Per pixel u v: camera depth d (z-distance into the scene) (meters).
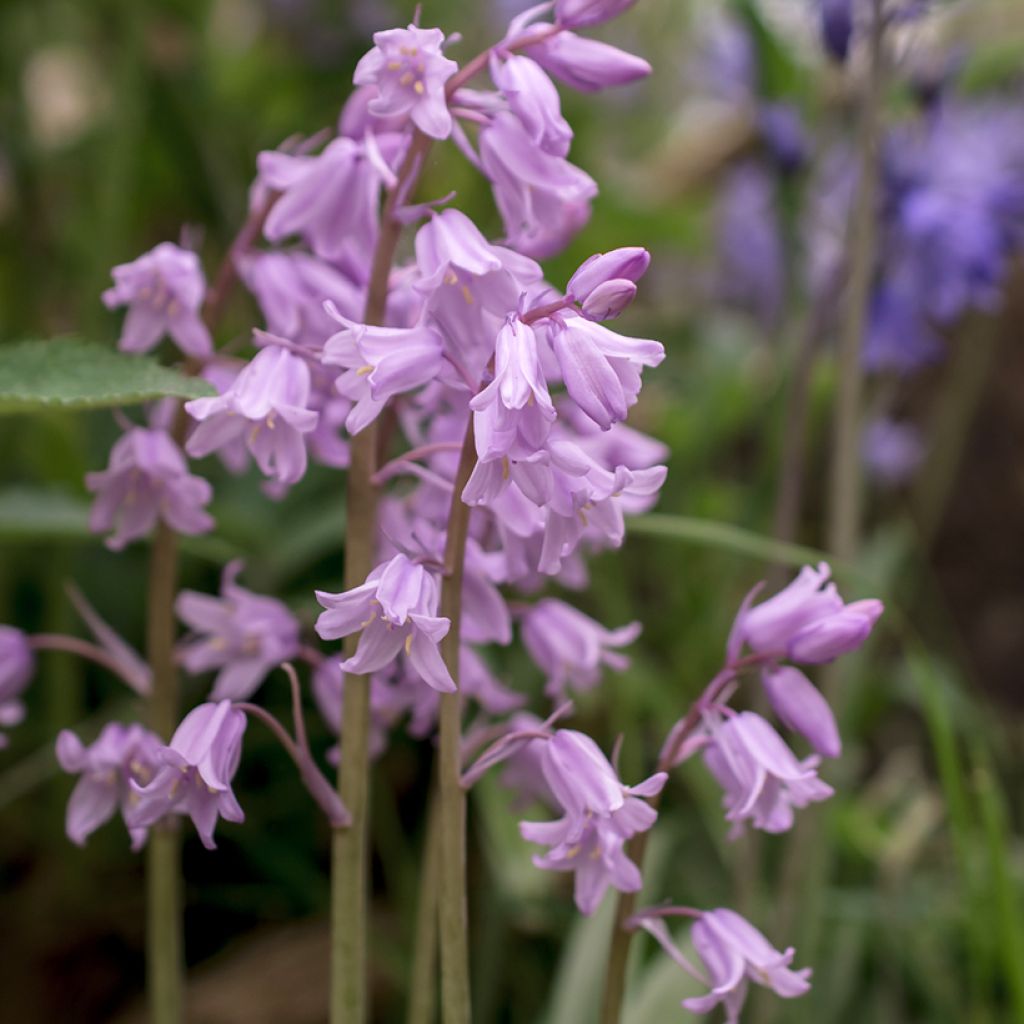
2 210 0.85
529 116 0.43
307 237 0.46
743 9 0.64
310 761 0.44
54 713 0.61
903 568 0.84
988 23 0.82
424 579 0.43
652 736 0.70
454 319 0.43
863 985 0.60
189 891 0.62
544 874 0.57
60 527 0.55
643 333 0.89
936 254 0.62
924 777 0.75
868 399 0.82
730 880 0.61
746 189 0.89
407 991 0.58
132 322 0.47
